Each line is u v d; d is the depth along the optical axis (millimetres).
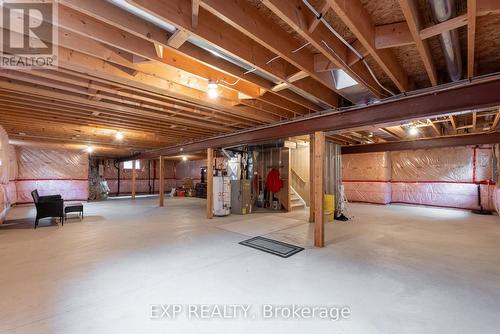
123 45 2111
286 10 1689
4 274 2820
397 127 6012
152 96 3535
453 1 1618
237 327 1890
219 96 3412
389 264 3145
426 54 2199
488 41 2393
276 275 2807
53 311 2061
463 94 2779
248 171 9023
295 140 7898
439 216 6609
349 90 3152
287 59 2281
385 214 6953
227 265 3109
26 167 9312
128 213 7387
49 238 4430
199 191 13008
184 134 6488
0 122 5172
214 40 2012
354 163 9688
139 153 10961
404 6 1584
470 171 7520
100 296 2320
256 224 5691
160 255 3490
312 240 4297
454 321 1937
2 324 1871
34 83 2910
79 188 10391
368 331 1823
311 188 5996
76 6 1571
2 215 5668
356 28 1832
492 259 3318
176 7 1744
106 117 4652
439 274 2834
